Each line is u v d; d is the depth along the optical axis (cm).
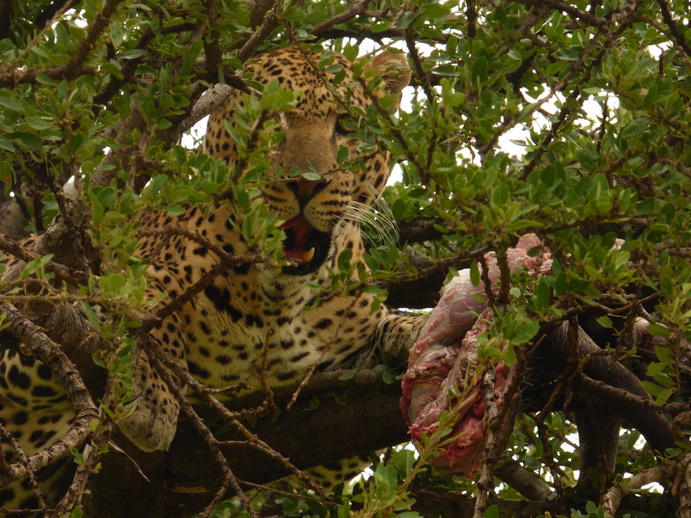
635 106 559
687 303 570
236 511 910
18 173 888
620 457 885
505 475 881
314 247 894
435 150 549
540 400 804
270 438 876
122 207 515
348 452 884
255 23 856
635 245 534
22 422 884
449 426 552
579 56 654
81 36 529
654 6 716
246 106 493
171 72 608
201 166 554
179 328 871
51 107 538
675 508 786
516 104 586
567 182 579
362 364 962
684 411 619
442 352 801
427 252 927
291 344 925
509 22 675
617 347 593
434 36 731
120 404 553
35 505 900
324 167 859
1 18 802
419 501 856
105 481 837
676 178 568
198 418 589
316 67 634
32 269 514
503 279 562
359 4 774
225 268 549
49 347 566
